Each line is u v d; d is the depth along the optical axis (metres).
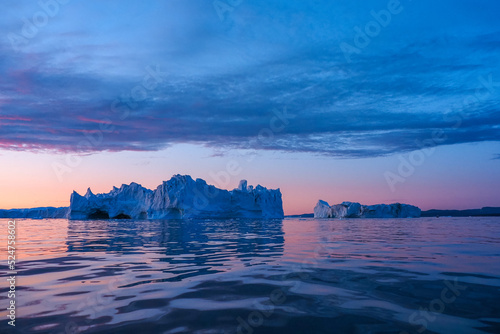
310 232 14.92
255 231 15.88
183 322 2.61
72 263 5.66
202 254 6.82
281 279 4.20
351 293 3.48
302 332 2.38
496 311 2.87
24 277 4.42
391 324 2.55
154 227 21.28
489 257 6.11
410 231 15.52
